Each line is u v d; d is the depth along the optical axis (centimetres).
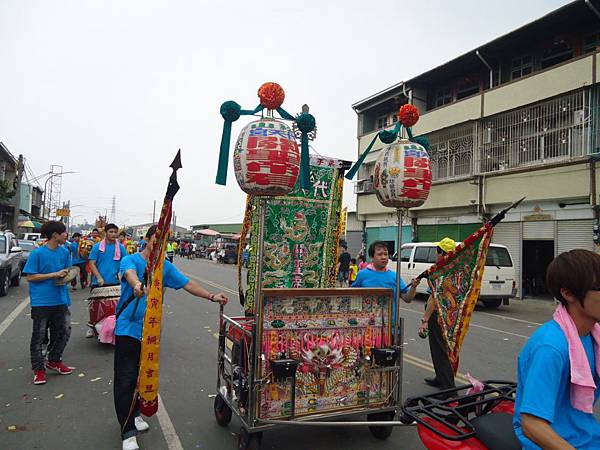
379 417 371
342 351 346
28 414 419
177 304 1123
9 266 1193
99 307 678
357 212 2319
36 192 4734
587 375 159
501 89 1553
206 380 525
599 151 1265
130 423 344
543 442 150
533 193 1439
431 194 1822
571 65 1338
